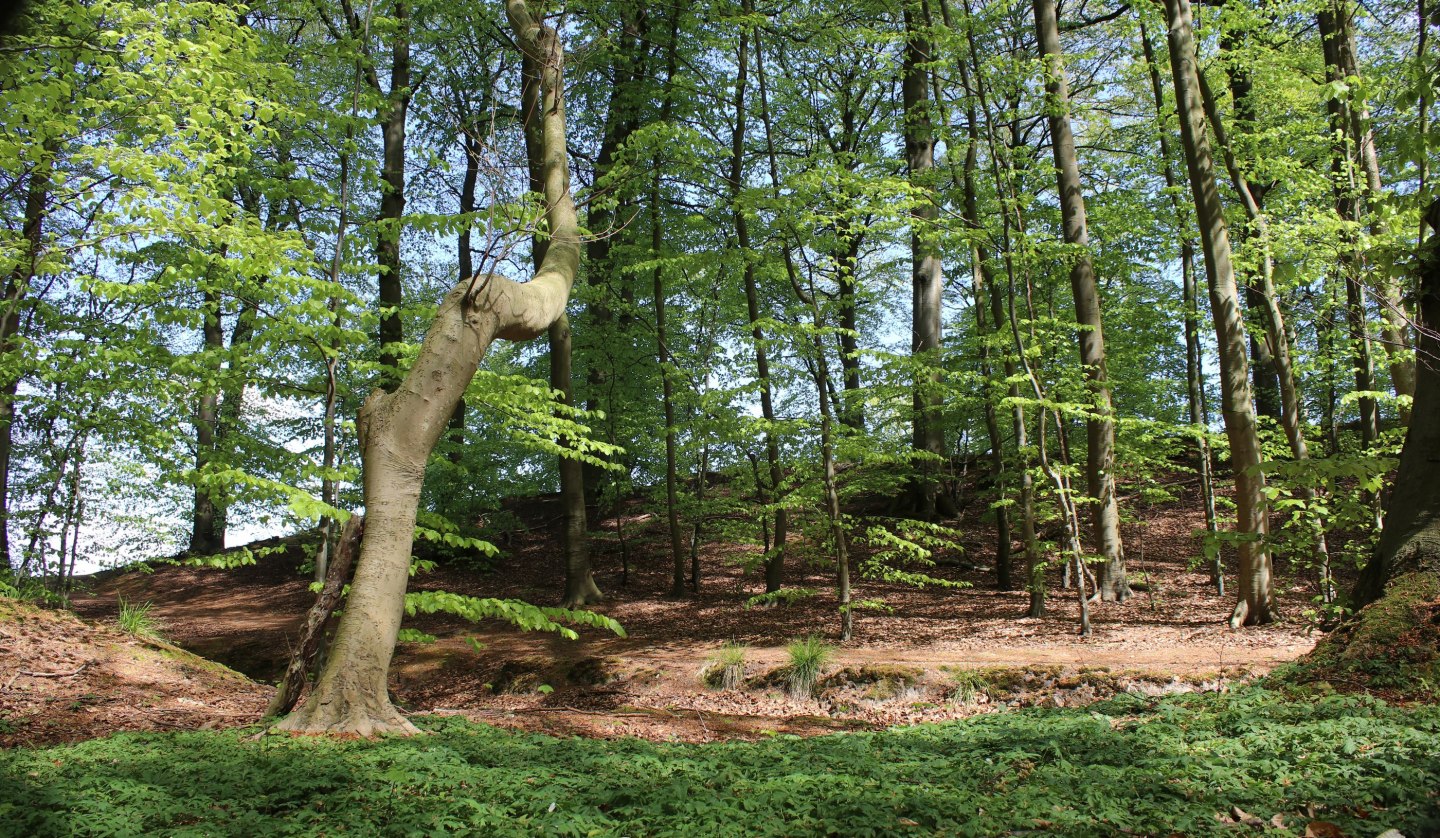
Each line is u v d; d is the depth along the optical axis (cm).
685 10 1686
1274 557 1695
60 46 684
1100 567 1552
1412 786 436
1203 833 401
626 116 1831
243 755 580
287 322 848
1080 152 1906
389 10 1170
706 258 1505
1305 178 1204
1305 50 1419
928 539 1416
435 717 836
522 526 2197
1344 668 728
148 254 974
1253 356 2066
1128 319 1620
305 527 1219
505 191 786
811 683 1171
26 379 1138
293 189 940
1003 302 1777
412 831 418
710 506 1788
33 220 844
